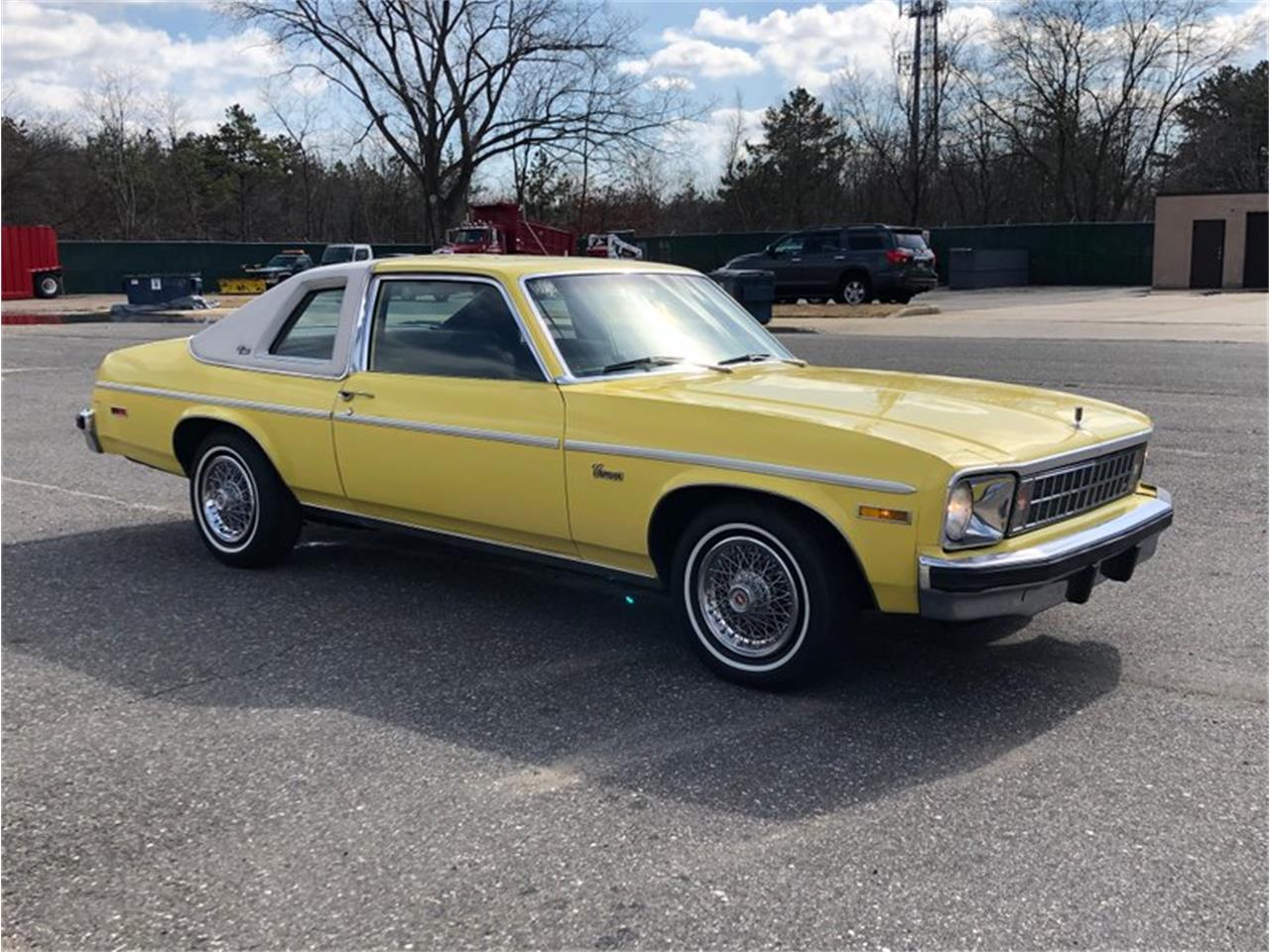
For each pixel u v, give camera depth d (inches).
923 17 2151.8
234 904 114.2
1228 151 2268.7
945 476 145.4
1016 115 2252.7
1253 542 245.0
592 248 1523.1
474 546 197.6
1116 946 106.2
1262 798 133.9
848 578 159.6
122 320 1155.9
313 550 248.2
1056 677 171.9
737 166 2694.4
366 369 205.9
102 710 162.4
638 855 122.5
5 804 134.9
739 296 741.3
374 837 126.9
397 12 1787.6
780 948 106.3
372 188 2647.6
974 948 106.0
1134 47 2158.0
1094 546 159.9
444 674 175.5
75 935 109.3
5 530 269.6
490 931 109.3
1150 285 1457.9
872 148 2353.6
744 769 142.6
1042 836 125.6
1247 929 108.6
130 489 317.1
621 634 193.6
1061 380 497.7
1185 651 182.9
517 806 133.5
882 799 134.3
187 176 2805.1
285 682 172.6
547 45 1758.1
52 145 2674.7
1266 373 520.7
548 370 181.8
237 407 223.5
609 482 171.9
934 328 826.2
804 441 155.3
